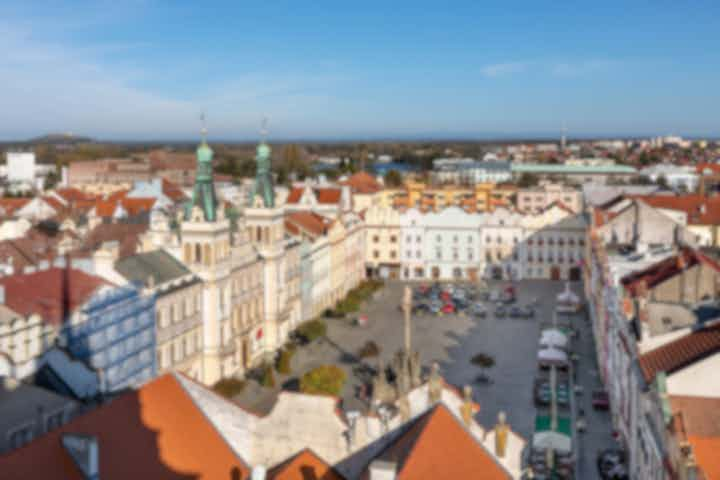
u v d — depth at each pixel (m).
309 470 40.41
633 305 67.88
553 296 157.50
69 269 76.31
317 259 135.88
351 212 174.38
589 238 137.38
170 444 40.78
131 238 114.38
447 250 180.75
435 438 38.25
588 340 119.56
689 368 48.47
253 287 106.00
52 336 58.56
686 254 80.88
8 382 47.91
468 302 149.62
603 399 87.12
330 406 41.72
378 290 162.25
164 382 43.69
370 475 35.25
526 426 84.06
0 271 77.31
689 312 63.72
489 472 38.19
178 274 88.12
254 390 96.56
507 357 112.50
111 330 69.19
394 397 53.38
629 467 65.62
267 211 108.75
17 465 34.28
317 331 116.75
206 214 91.94
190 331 88.25
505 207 179.50
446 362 110.00
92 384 60.34
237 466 42.09
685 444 39.12
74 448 36.16
